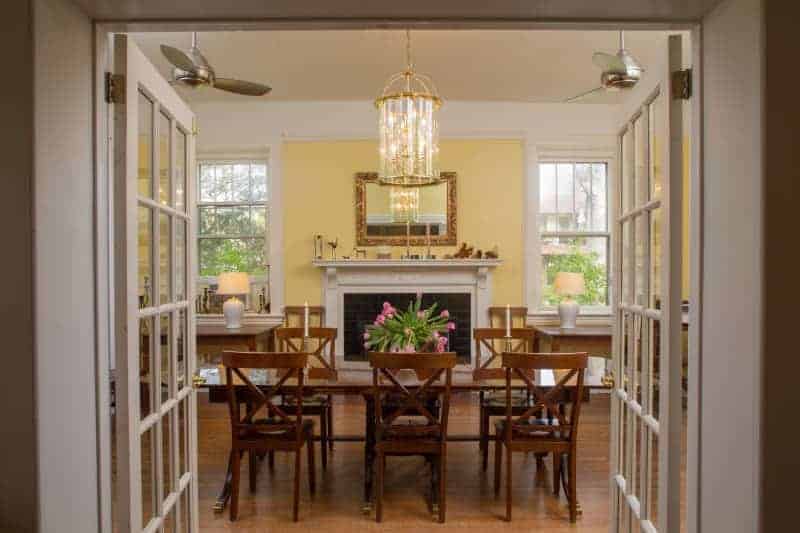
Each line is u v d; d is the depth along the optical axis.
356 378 3.52
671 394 1.75
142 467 1.88
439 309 6.53
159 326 2.00
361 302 6.55
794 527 1.29
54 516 1.37
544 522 3.10
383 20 1.62
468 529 3.02
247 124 6.62
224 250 6.76
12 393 1.30
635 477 2.13
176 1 1.51
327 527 3.05
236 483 3.14
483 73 5.34
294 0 1.51
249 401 3.35
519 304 6.61
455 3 1.53
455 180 6.58
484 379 3.55
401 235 6.59
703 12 1.58
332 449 4.25
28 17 1.30
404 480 3.72
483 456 3.89
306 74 5.38
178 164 2.33
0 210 1.30
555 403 3.29
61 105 1.43
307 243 6.63
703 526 1.59
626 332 2.31
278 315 6.57
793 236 1.28
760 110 1.30
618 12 1.58
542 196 6.75
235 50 4.80
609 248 6.73
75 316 1.48
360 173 6.58
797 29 1.28
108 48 1.88
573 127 6.58
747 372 1.35
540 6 1.55
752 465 1.33
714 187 1.53
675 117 1.73
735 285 1.41
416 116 4.59
